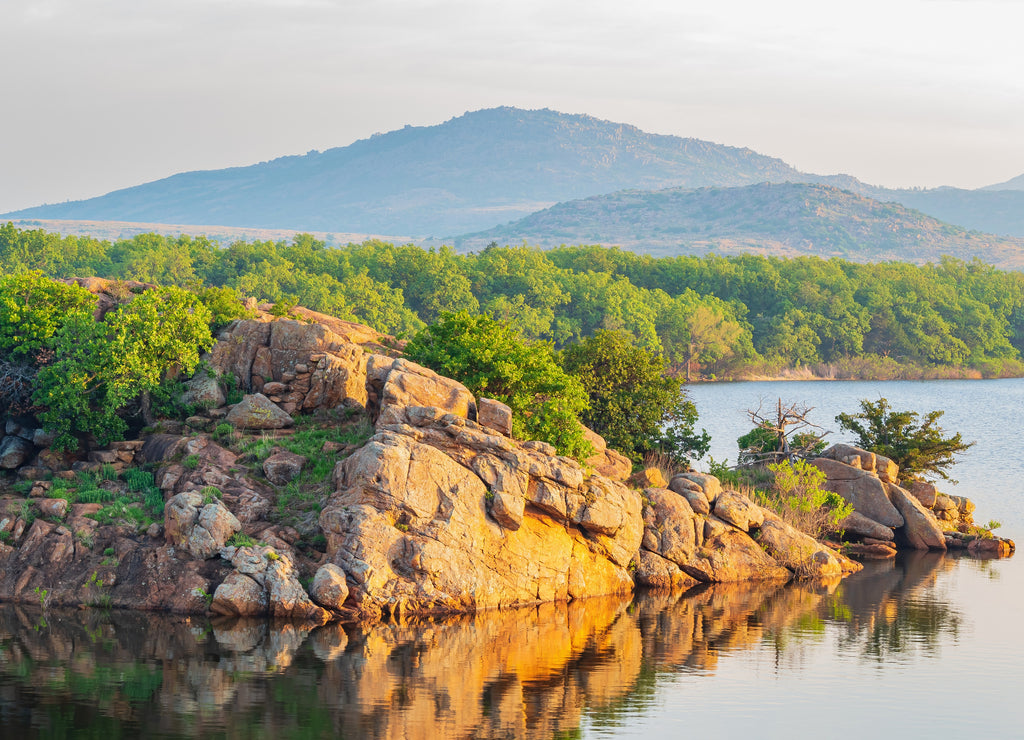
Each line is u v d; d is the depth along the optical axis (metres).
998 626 40.62
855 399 158.88
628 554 45.50
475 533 40.50
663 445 63.41
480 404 47.00
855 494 58.84
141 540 40.88
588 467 48.78
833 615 42.22
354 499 40.00
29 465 49.09
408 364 48.12
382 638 36.19
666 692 31.98
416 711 29.36
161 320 50.56
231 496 41.94
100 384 49.19
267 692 30.55
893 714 30.36
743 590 46.53
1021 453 101.56
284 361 50.72
